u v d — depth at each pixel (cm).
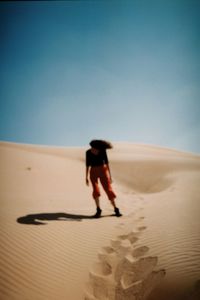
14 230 482
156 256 385
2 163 1256
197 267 340
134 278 359
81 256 422
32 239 457
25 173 1145
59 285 358
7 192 823
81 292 349
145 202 746
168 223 503
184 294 302
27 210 613
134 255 409
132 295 331
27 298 334
